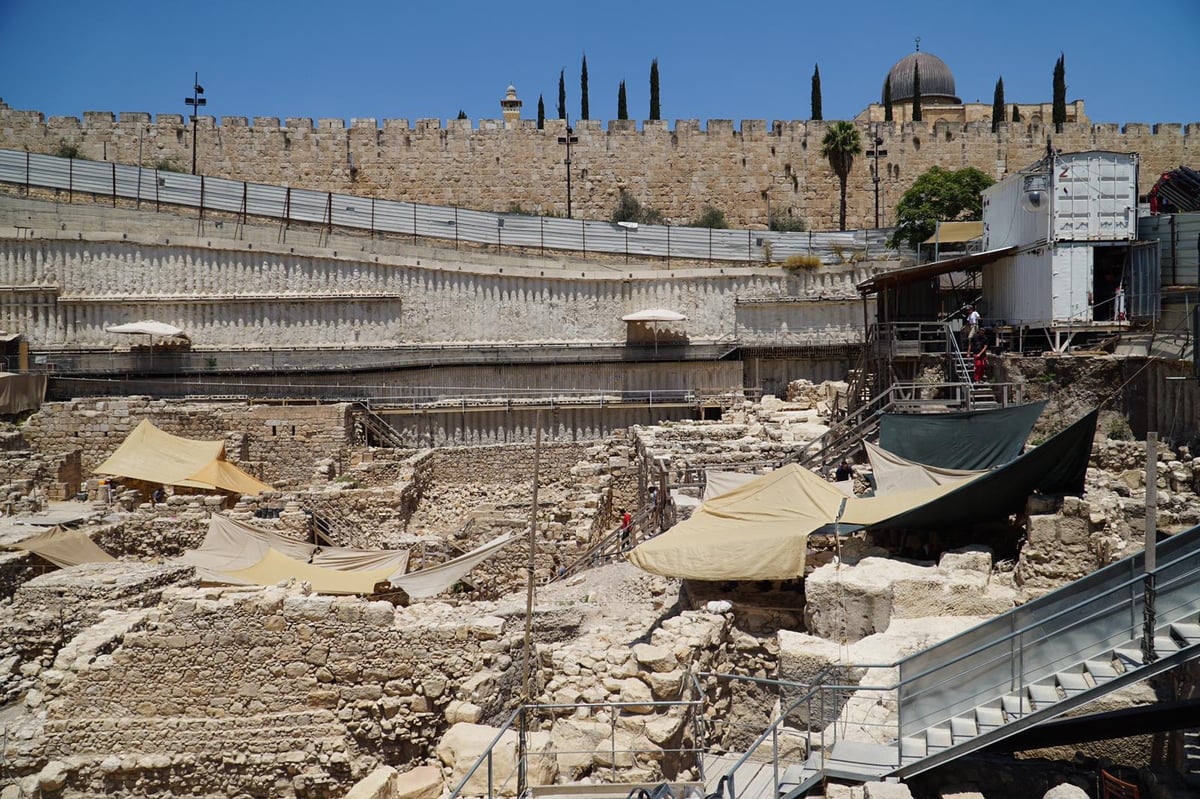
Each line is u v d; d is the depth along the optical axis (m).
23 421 47.81
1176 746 15.44
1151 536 12.89
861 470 30.12
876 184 71.38
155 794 18.31
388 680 18.48
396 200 72.69
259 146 71.88
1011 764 15.01
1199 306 25.95
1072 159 33.41
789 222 74.31
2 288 55.31
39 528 30.19
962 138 75.19
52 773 17.89
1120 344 32.56
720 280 58.41
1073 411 31.19
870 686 14.49
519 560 34.00
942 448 27.64
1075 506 20.12
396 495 38.25
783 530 21.03
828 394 49.62
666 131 74.81
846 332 57.12
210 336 56.03
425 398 54.81
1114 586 13.88
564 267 60.84
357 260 57.03
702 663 17.92
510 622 22.06
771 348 56.97
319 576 26.05
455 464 49.00
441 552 33.84
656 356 56.81
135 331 52.78
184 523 33.19
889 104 87.88
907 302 42.84
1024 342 35.91
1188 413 27.44
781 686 16.42
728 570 20.42
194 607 18.70
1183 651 12.55
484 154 73.62
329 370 54.38
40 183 61.66
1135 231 33.31
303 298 56.44
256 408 46.75
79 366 53.16
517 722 16.30
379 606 18.64
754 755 16.12
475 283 58.00
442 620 19.02
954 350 36.50
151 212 58.66
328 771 18.28
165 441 41.31
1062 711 12.80
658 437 39.69
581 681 17.11
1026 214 36.22
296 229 59.78
